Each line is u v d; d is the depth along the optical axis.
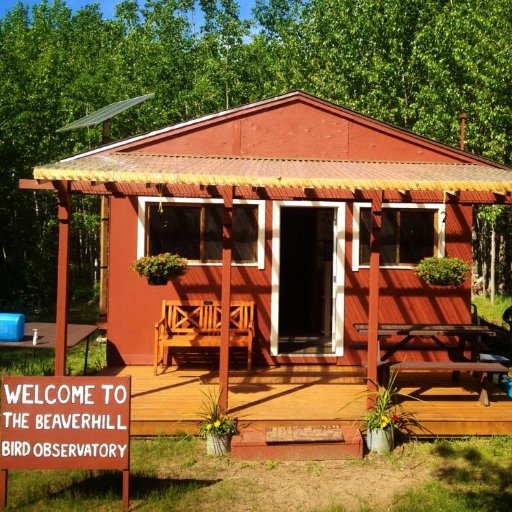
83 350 12.16
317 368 8.93
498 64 16.33
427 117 18.70
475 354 7.79
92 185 7.43
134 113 22.88
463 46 17.36
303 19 27.38
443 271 7.43
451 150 9.06
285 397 7.30
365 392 7.01
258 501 5.18
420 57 19.70
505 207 18.16
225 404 6.50
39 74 19.88
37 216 21.06
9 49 20.75
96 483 5.52
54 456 4.91
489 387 7.90
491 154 17.03
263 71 27.23
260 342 9.10
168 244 9.07
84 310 18.92
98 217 20.77
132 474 5.66
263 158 8.77
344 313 9.12
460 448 6.29
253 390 7.62
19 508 5.00
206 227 9.11
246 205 9.08
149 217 9.05
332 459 6.04
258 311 9.09
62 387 4.93
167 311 8.85
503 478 5.64
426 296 9.15
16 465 4.89
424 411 6.77
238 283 9.08
